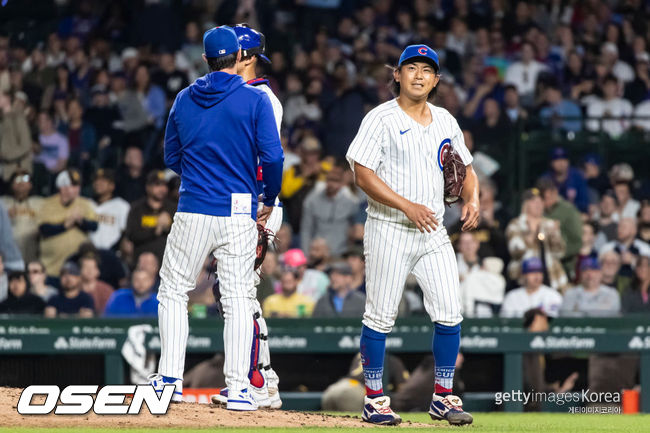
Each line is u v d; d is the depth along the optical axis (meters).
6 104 45.09
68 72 49.81
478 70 53.06
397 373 33.31
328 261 39.28
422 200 19.69
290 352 33.53
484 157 43.69
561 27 54.62
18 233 41.53
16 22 51.44
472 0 55.88
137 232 38.31
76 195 41.47
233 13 54.34
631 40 54.81
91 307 37.03
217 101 19.08
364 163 19.41
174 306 19.42
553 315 35.47
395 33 55.06
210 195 19.06
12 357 33.09
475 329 34.00
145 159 45.72
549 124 45.91
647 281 39.25
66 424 17.64
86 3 53.06
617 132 46.53
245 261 19.30
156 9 53.25
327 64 52.44
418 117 19.78
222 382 32.59
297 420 19.41
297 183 43.50
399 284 19.77
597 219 42.88
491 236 39.59
